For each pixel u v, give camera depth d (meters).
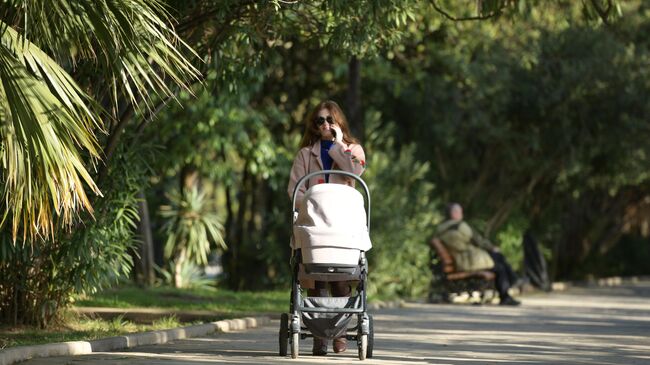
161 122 21.12
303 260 8.83
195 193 21.66
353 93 21.80
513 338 12.09
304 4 11.88
